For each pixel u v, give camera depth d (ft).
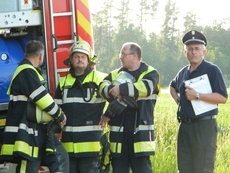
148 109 22.26
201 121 22.75
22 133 21.07
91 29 25.08
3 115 24.06
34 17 24.20
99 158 22.63
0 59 24.45
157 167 30.04
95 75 23.11
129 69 22.58
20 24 24.07
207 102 22.66
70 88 22.88
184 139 23.24
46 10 24.18
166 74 372.17
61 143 22.72
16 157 21.48
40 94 21.15
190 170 23.31
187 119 22.97
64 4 24.57
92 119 22.93
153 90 22.07
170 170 29.73
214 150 22.95
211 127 22.77
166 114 46.39
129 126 22.22
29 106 21.33
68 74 23.40
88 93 22.84
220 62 379.96
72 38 24.67
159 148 34.01
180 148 23.45
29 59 21.81
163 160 31.01
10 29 24.84
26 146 21.12
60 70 24.52
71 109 22.76
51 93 24.31
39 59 21.98
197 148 22.84
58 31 24.52
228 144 35.83
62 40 24.61
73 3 24.63
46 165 22.24
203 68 22.93
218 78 22.67
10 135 21.29
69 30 24.66
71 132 22.77
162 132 38.50
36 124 21.56
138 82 21.83
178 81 23.86
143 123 22.07
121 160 22.45
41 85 21.27
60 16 24.52
